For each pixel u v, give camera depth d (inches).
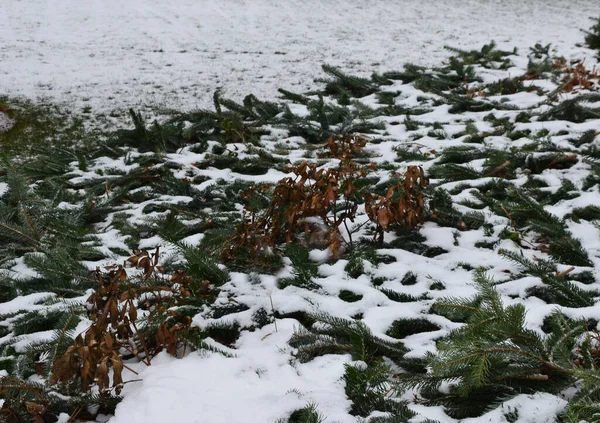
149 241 166.1
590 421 86.1
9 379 103.5
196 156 227.8
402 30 440.1
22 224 169.2
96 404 105.4
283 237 159.0
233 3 519.8
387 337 119.8
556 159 204.2
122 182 205.2
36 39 403.5
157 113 257.1
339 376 109.4
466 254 153.8
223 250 149.8
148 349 120.2
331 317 122.5
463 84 313.0
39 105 292.0
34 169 215.0
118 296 121.1
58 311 127.1
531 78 315.0
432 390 102.7
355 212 162.7
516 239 160.7
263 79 330.0
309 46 396.5
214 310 130.3
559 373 100.7
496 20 474.6
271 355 116.0
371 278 143.4
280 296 133.9
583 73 302.8
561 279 132.9
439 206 172.1
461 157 211.2
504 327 102.7
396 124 263.7
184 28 440.8
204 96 303.3
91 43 398.6
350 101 295.4
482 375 94.6
